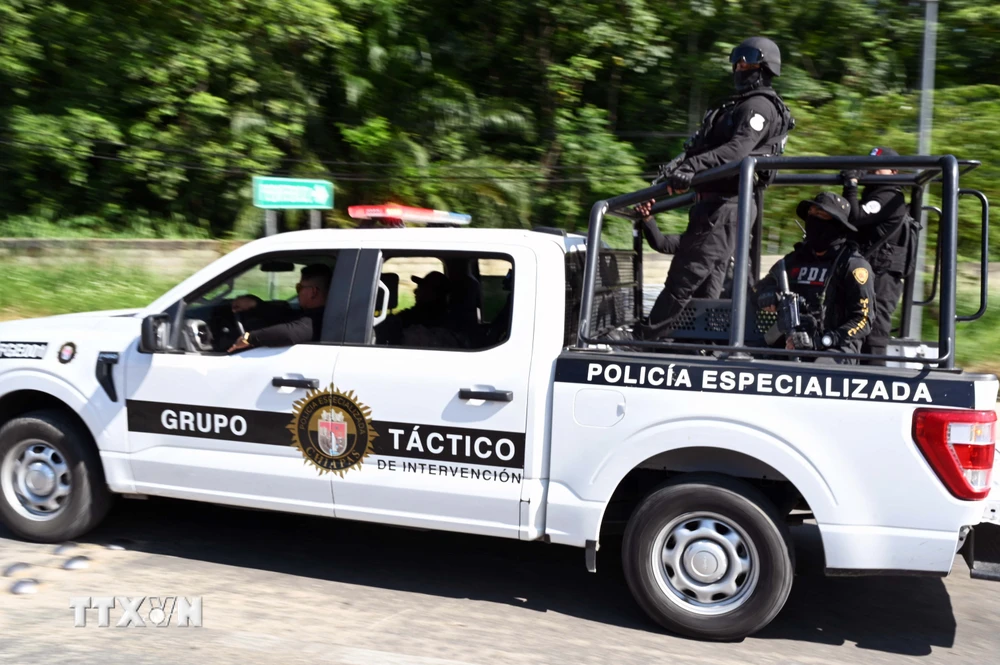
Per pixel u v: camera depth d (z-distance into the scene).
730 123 4.84
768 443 3.94
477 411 4.27
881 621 4.45
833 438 3.88
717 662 3.92
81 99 14.11
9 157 13.90
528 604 4.52
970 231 10.66
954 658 4.06
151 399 4.81
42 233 13.51
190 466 4.75
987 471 3.79
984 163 10.75
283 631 4.10
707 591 4.09
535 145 14.59
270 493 4.63
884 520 3.85
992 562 3.94
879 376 3.86
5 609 4.25
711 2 13.43
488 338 4.46
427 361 4.38
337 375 4.48
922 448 3.78
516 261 4.39
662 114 14.63
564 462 4.20
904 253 5.32
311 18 13.02
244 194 13.70
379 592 4.61
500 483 4.27
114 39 13.68
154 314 4.84
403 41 14.70
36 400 5.28
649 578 4.14
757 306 4.81
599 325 4.70
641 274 5.48
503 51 15.22
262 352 4.66
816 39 14.05
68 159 13.64
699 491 4.06
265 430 4.61
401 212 4.95
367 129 13.92
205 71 13.33
